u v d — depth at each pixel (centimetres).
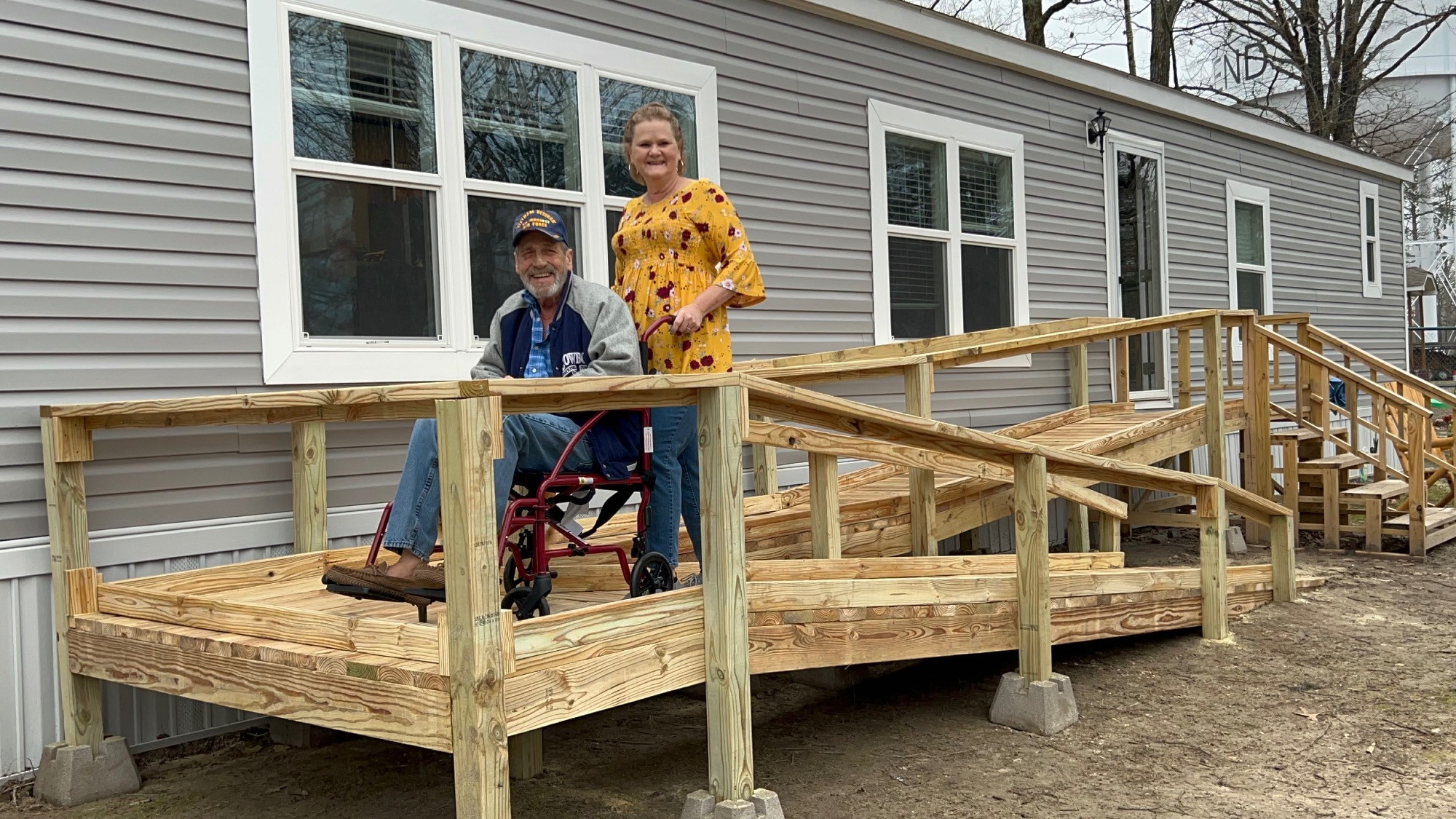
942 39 755
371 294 473
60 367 394
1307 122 2420
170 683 338
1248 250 1143
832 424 393
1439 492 1127
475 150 505
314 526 446
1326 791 379
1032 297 854
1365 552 855
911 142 756
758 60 646
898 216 744
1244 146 1129
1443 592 706
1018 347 589
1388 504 1019
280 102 445
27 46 388
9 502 384
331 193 461
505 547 311
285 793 389
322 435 450
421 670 269
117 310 407
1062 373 876
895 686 531
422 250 489
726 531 326
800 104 670
